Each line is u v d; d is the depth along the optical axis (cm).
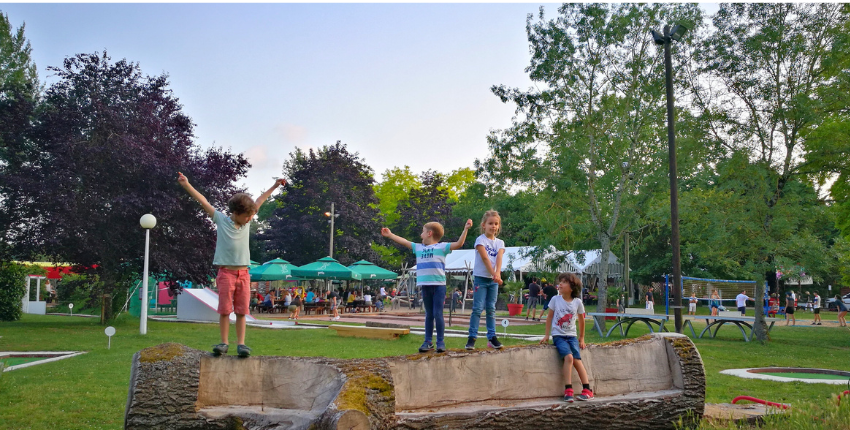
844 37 1841
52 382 983
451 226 6094
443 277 660
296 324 2486
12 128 2088
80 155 2072
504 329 2222
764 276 1967
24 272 2655
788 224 1880
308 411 554
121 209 2059
